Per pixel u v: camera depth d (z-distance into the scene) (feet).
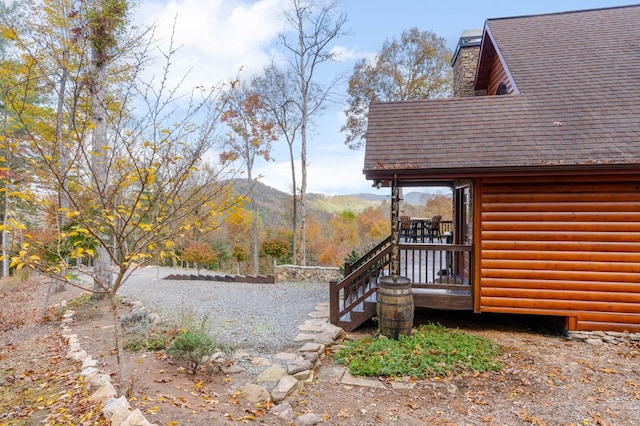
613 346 19.30
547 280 20.63
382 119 24.88
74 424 9.93
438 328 21.31
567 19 31.68
